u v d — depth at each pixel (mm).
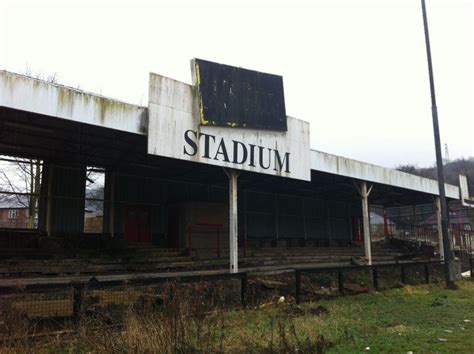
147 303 8781
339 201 32594
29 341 7336
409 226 37469
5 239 16219
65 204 17594
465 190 30531
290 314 11438
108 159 17453
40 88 10102
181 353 6742
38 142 14836
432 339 8828
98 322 8477
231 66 14344
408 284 19688
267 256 21781
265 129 15133
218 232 20469
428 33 20656
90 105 10969
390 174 22656
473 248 36844
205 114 13281
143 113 12047
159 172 19984
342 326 10094
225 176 21031
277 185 24328
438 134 20141
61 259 15031
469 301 15195
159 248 19203
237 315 11086
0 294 7871
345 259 24328
